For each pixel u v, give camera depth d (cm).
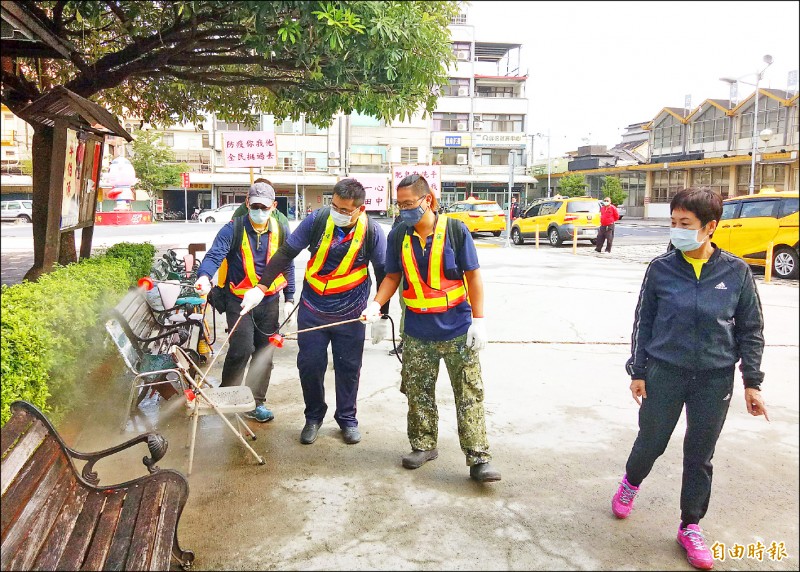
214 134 4491
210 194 4672
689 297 298
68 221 589
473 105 4791
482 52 5075
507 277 1291
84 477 291
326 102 667
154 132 4206
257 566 292
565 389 564
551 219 2130
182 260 998
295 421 484
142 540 243
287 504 350
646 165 4681
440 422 483
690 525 312
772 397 552
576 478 390
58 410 405
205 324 671
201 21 541
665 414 309
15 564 215
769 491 378
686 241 289
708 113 4459
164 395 449
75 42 685
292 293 487
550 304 980
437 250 364
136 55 588
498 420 487
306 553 303
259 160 1070
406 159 4603
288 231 469
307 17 433
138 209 4247
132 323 534
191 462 385
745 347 298
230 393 410
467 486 376
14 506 224
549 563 300
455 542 316
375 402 525
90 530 254
